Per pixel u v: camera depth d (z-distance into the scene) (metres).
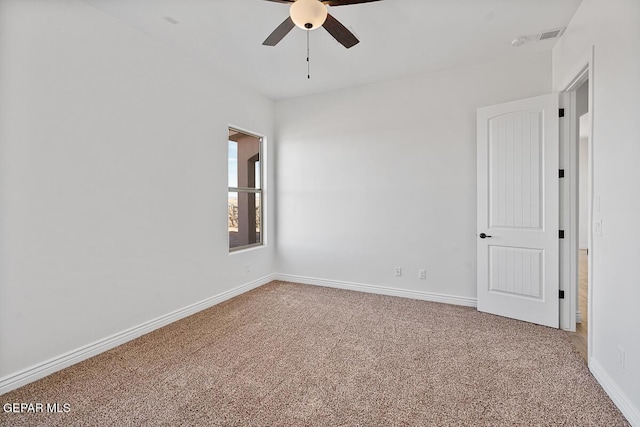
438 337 2.70
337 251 4.20
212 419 1.70
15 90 1.97
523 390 1.94
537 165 2.94
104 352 2.47
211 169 3.52
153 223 2.88
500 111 3.11
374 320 3.09
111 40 2.51
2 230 1.93
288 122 4.48
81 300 2.34
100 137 2.44
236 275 3.91
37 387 2.00
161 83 2.93
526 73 3.15
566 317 2.87
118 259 2.59
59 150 2.19
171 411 1.77
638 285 1.60
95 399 1.88
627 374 1.69
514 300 3.09
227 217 3.76
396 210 3.81
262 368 2.22
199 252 3.37
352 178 4.06
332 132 4.17
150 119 2.83
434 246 3.62
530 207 2.98
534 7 2.38
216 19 2.55
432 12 2.44
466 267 3.48
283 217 4.58
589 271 2.12
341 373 2.15
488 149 3.20
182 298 3.18
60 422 1.68
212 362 2.31
